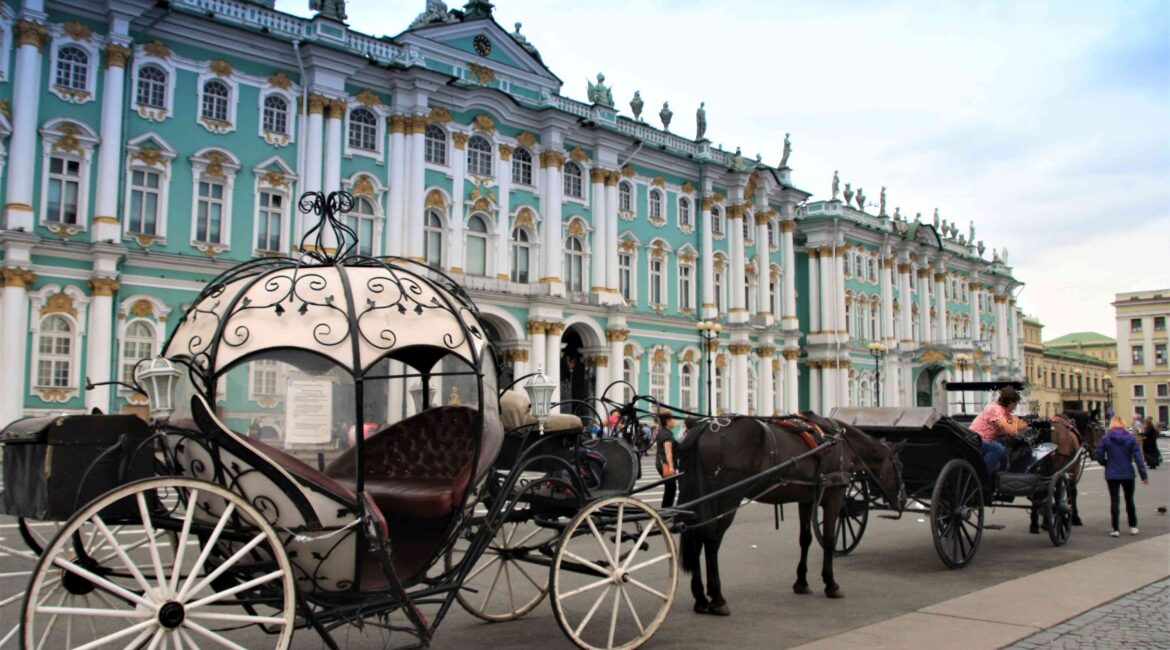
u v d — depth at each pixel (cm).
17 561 1198
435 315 734
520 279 3775
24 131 2569
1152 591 1024
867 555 1341
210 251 2911
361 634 853
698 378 4538
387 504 743
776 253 5188
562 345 4100
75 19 2694
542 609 970
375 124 3322
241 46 3005
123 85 2761
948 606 938
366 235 3269
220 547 661
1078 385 10856
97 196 2692
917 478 1349
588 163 4053
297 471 653
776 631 871
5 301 2512
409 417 906
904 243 6362
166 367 638
